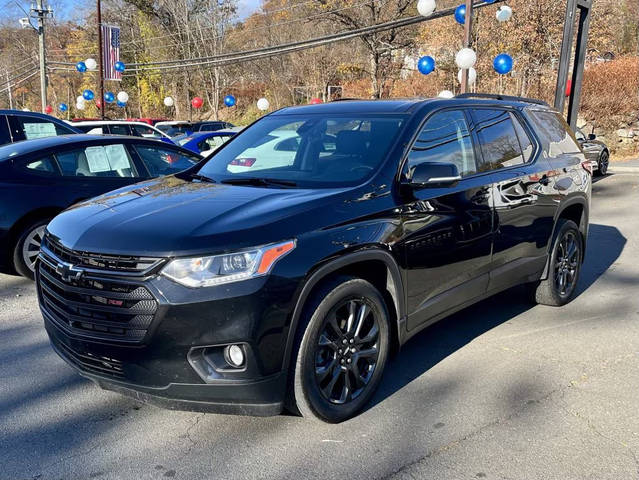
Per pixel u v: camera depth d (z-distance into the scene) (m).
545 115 5.39
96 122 14.44
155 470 2.89
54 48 61.50
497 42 26.77
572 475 2.81
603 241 8.18
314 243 3.00
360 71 38.53
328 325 3.17
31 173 5.93
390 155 3.69
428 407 3.51
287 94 43.12
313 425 3.30
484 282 4.27
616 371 3.99
